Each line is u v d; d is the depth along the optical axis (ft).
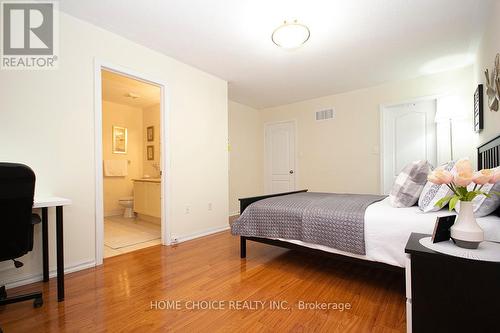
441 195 5.22
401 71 11.46
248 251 8.81
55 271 6.77
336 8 6.92
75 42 7.31
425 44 8.99
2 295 5.27
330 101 15.08
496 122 6.97
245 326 4.51
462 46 9.16
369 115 13.62
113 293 5.77
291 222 6.85
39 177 6.58
